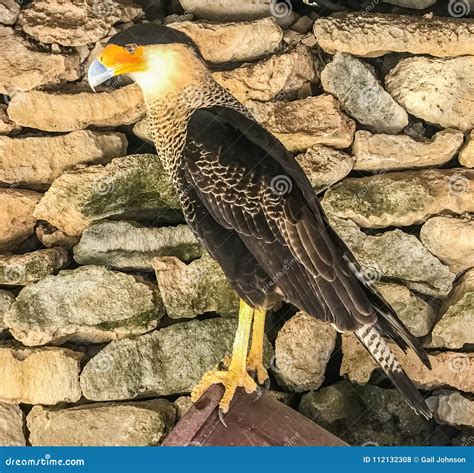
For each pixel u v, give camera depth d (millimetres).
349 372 3770
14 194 3699
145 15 3873
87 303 3719
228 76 3717
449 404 3740
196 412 3168
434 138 3756
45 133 3770
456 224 3680
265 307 3158
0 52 3660
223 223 3100
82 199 3697
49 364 3707
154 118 3135
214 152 3066
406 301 3752
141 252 3764
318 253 3070
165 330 3768
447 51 3699
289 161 3170
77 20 3711
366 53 3729
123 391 3732
